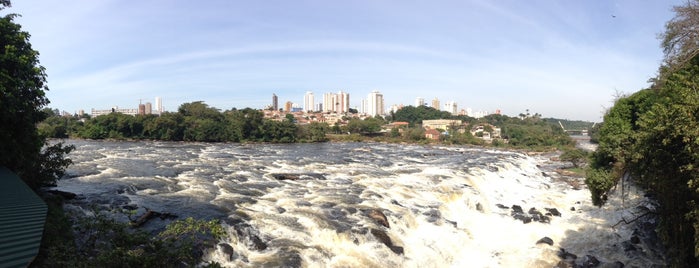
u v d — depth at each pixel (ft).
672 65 64.90
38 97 60.13
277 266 46.62
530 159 228.43
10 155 56.18
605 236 72.13
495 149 329.11
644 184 53.01
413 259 56.59
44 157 68.33
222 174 107.14
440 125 575.38
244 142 326.65
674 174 40.65
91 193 73.92
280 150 229.25
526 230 76.02
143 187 82.94
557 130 528.22
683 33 61.87
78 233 46.09
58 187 77.92
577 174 164.04
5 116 53.31
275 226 58.95
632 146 49.42
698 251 34.71
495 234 73.26
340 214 67.56
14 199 35.96
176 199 72.49
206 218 60.18
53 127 300.81
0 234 25.09
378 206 74.64
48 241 38.93
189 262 36.81
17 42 57.26
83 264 28.12
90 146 216.74
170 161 138.51
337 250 54.44
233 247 50.67
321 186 94.63
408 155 209.67
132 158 144.25
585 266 57.88
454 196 90.53
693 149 34.83
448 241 65.36
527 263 59.41
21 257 21.67
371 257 53.88
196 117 340.80
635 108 100.73
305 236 56.44
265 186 91.66
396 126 492.54
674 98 49.52
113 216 58.59
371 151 238.68
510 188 120.47
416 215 74.28
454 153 235.61
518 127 512.63
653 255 62.75
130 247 32.40
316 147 276.82
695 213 35.76
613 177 76.64
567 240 70.90
